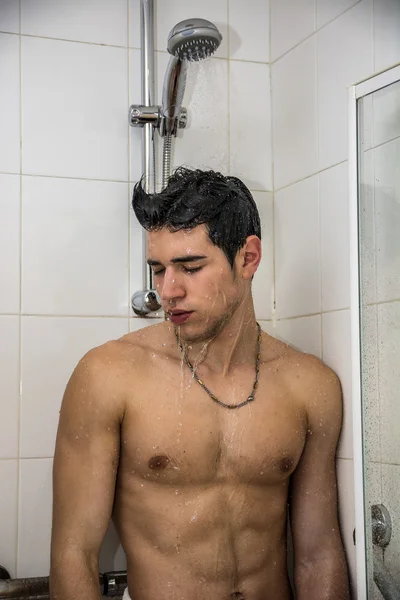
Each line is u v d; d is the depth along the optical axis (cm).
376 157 115
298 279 157
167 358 134
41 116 156
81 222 157
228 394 132
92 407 128
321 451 139
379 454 113
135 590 129
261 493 132
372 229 116
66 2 160
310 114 154
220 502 128
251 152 169
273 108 171
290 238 161
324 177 148
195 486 128
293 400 135
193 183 127
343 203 140
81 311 155
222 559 128
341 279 140
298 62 160
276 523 134
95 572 124
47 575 149
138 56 164
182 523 127
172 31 140
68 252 155
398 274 109
